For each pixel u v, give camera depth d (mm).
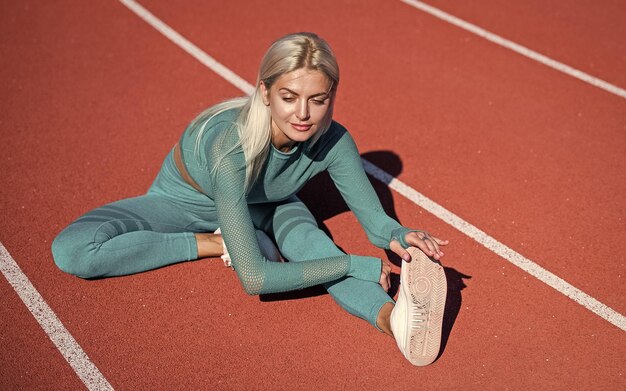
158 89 5746
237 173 3164
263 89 3025
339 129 3436
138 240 3689
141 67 6059
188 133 3553
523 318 3674
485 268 3992
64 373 3361
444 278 3221
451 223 4336
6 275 3906
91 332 3574
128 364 3412
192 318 3668
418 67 6078
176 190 3746
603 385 3320
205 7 7066
